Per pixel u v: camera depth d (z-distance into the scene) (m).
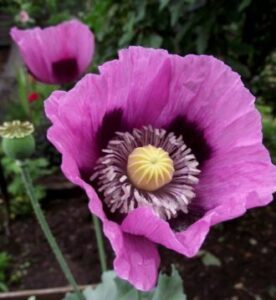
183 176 0.13
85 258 0.36
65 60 0.27
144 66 0.12
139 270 0.11
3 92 0.63
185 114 0.14
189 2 0.30
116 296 0.17
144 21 0.34
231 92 0.13
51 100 0.12
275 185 0.12
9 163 0.42
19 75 0.52
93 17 0.37
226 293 0.32
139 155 0.13
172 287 0.16
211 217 0.11
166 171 0.13
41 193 0.41
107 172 0.13
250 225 0.38
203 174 0.13
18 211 0.41
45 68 0.27
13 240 0.38
